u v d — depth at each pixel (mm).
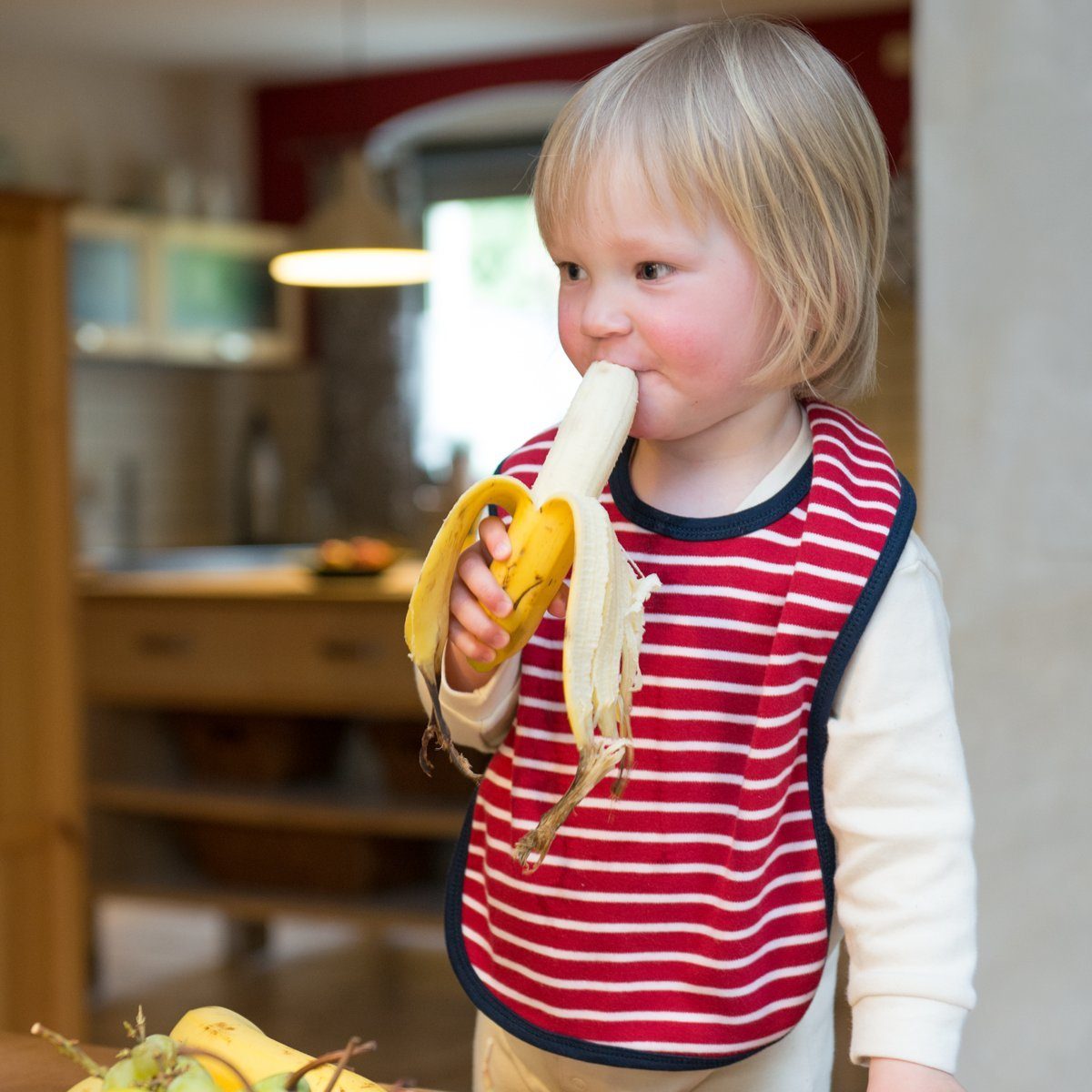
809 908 862
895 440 3600
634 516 881
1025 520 1469
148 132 6008
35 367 2467
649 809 860
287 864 3395
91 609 3482
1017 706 1477
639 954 864
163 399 6078
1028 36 1446
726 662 850
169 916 4316
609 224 785
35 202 2436
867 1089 791
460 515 730
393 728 3326
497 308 6023
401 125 6000
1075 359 1447
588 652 682
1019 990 1478
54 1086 851
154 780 3561
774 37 828
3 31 5332
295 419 6297
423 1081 2834
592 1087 892
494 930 915
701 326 784
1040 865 1473
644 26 5395
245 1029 738
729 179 771
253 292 5973
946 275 1494
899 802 825
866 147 836
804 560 841
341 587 3348
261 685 3320
